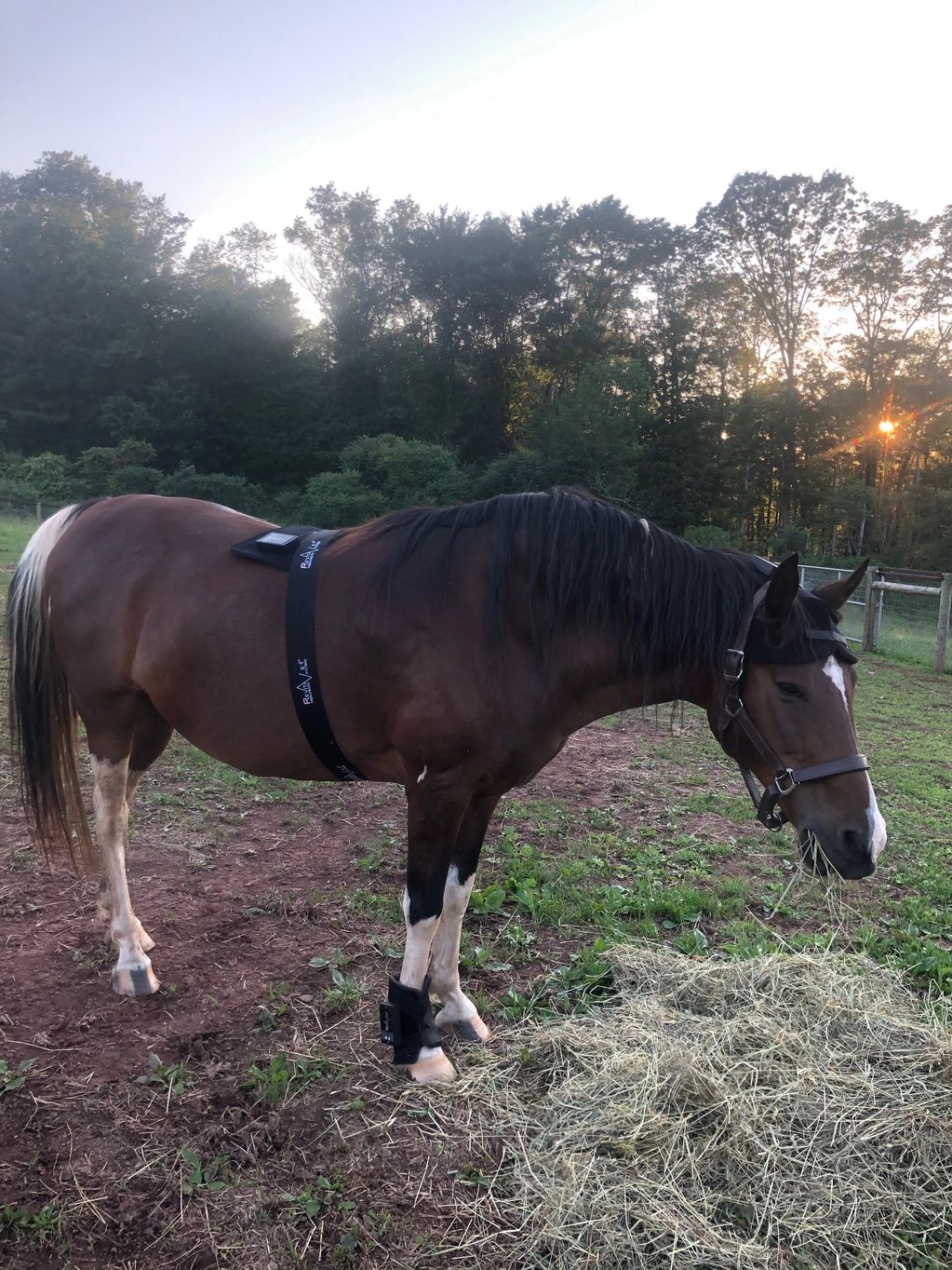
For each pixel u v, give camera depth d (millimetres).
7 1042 2383
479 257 45062
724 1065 2262
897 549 35875
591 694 2369
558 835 4273
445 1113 2193
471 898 3391
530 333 46781
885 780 5641
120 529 2670
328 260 50281
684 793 5129
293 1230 1818
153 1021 2525
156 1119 2123
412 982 2314
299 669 2279
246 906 3275
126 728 2705
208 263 48531
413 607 2215
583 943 3148
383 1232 1825
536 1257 1786
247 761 2494
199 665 2400
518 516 2299
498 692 2182
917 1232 1858
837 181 40500
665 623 2271
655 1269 1755
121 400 40688
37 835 2889
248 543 2479
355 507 33344
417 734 2195
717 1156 2016
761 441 40938
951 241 39375
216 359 43719
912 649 11812
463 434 45719
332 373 46656
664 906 3453
